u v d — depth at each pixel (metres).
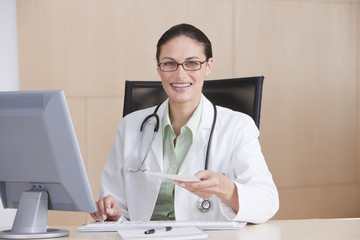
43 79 3.61
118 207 1.95
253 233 1.47
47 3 3.59
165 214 1.96
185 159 1.91
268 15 4.02
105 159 3.74
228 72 3.93
